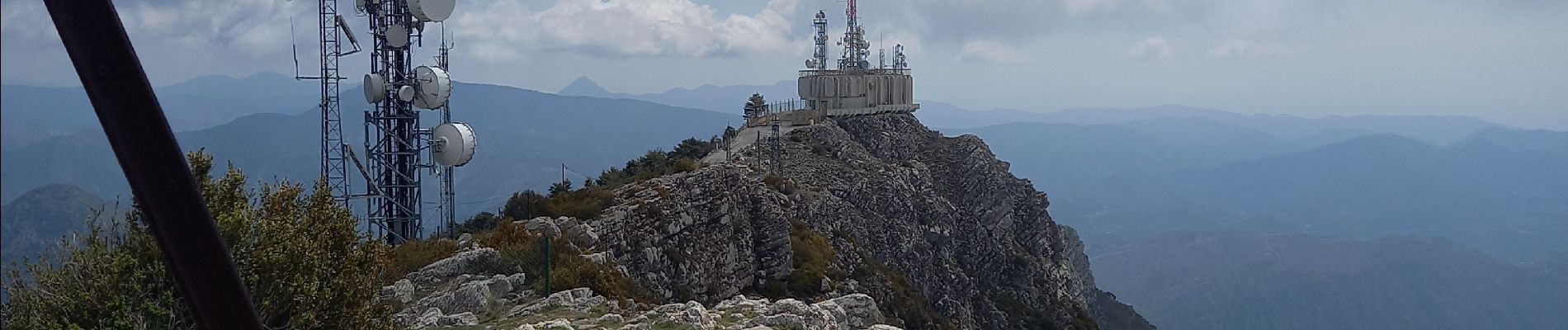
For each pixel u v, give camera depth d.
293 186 19.52
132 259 16.72
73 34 6.27
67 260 16.62
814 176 68.25
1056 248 95.50
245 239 17.88
